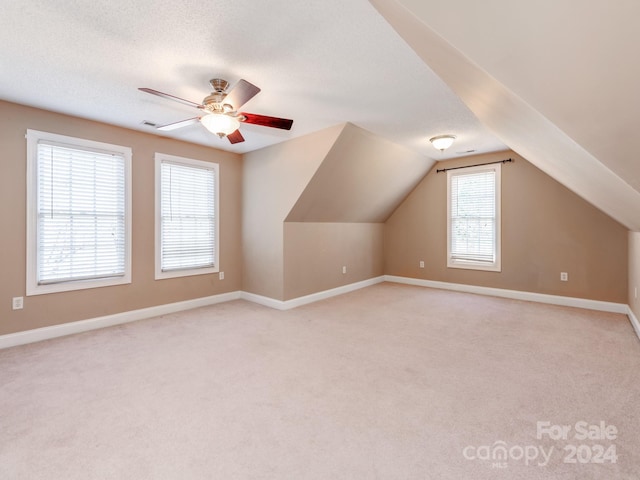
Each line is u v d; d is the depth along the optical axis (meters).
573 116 1.15
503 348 2.81
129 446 1.58
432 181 5.41
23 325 2.92
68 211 3.15
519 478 1.37
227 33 1.82
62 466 1.44
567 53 0.92
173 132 3.67
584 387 2.12
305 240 4.43
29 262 2.93
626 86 0.94
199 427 1.73
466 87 1.64
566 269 4.20
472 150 4.52
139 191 3.65
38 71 2.26
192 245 4.19
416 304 4.37
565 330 3.25
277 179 4.15
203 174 4.29
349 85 2.47
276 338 3.09
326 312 4.00
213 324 3.52
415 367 2.45
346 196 4.51
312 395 2.05
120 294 3.53
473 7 0.91
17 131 2.86
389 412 1.86
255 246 4.50
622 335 3.09
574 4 0.78
